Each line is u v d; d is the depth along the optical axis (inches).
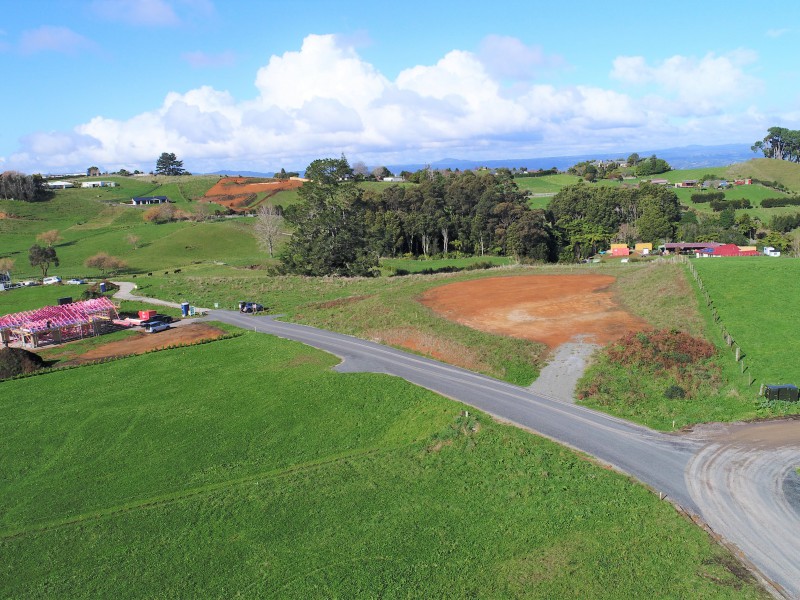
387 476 1323.8
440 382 1807.3
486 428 1457.9
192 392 1902.1
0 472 1487.5
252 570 1059.3
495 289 3021.7
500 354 1975.9
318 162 4441.4
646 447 1332.4
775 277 2285.9
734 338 1846.7
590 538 1034.1
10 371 2177.7
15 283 4143.7
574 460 1278.3
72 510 1314.0
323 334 2536.9
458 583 965.2
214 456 1502.2
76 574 1093.8
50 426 1706.4
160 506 1293.1
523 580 954.7
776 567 933.8
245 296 3511.3
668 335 1859.0
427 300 2847.0
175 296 3553.2
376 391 1768.0
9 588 1071.0
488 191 6309.1
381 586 977.5
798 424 1403.8
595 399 1601.9
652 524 1051.9
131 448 1566.2
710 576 920.3
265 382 1932.8
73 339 2787.9
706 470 1222.3
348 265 4266.7
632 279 2861.7
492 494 1206.3
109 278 4367.6
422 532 1107.9
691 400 1556.3
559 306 2554.1
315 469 1391.5
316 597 970.1
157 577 1066.1
